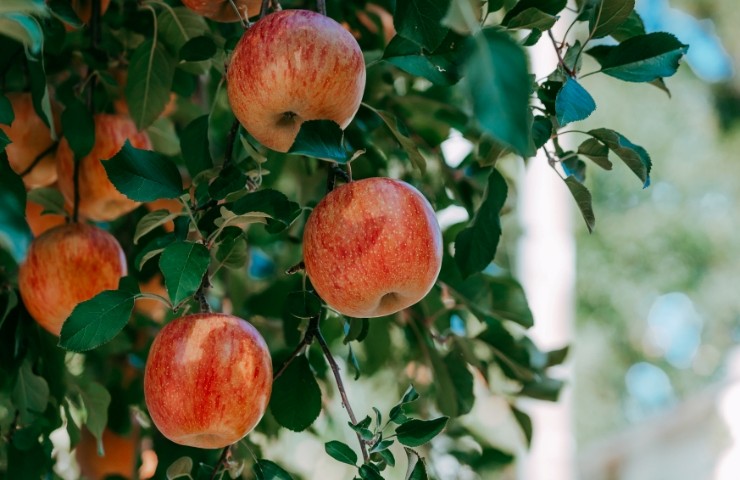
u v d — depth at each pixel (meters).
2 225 1.27
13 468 1.83
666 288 9.30
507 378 2.42
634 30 1.70
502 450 2.74
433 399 2.73
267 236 2.57
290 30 1.42
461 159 2.44
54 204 2.00
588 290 9.34
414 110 2.39
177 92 2.13
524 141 0.92
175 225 1.52
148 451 2.64
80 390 2.02
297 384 1.65
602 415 9.26
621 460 6.59
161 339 1.46
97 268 1.84
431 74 1.58
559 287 4.27
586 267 9.33
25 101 1.99
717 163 9.24
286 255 2.73
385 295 1.53
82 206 2.01
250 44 1.44
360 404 3.38
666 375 9.91
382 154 2.41
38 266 1.82
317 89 1.42
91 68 2.00
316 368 2.24
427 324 2.35
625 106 9.20
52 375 1.95
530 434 2.47
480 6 1.53
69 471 2.93
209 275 1.55
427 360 2.41
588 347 9.30
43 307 1.83
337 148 1.40
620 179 9.32
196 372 1.42
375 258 1.44
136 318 2.42
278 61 1.41
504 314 2.30
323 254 1.47
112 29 2.14
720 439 6.07
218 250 1.54
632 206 9.40
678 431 6.38
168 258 1.34
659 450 6.38
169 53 1.96
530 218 4.28
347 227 1.45
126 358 2.54
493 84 0.93
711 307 9.38
